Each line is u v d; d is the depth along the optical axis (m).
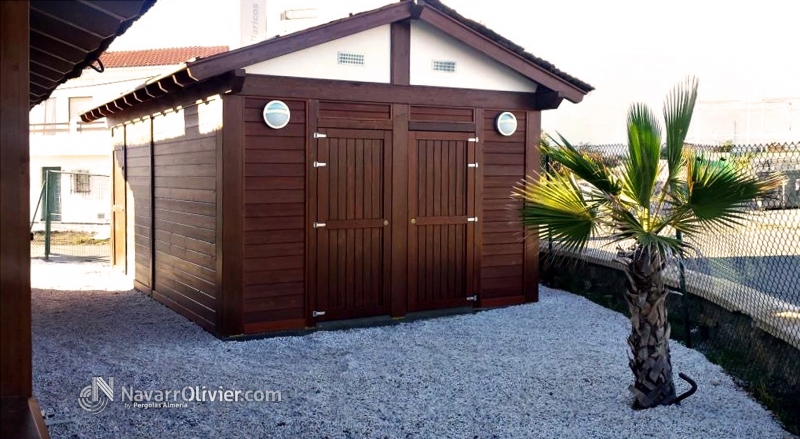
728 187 4.88
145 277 10.72
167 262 9.70
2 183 2.94
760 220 6.29
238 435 5.13
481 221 9.29
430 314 9.01
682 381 6.33
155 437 5.05
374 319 8.63
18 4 2.94
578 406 5.75
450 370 6.77
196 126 8.45
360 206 8.48
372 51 8.44
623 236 5.21
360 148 8.45
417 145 8.80
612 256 9.47
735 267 6.68
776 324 5.81
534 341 7.85
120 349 7.50
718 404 5.77
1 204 2.94
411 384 6.35
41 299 10.41
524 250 9.66
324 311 8.33
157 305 9.90
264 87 7.83
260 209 7.93
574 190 5.33
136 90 9.00
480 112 9.18
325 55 8.16
